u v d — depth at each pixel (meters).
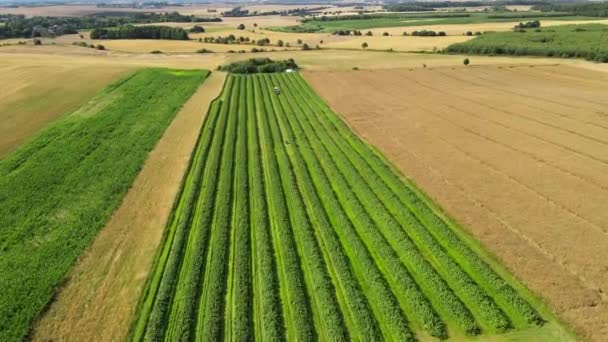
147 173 35.34
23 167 35.62
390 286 21.95
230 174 35.19
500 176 32.94
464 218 27.27
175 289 22.03
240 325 19.47
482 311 19.75
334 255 24.16
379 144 40.62
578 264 22.36
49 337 18.88
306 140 42.44
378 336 18.80
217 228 27.27
